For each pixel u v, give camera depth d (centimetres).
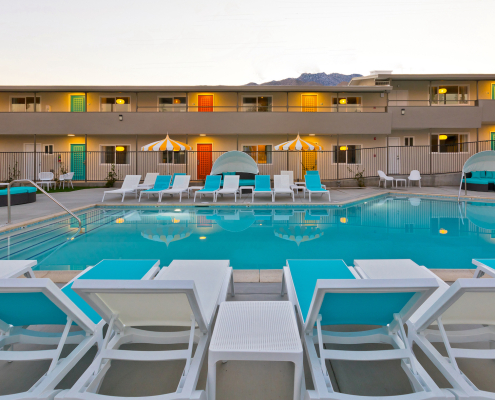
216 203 882
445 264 359
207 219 693
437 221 649
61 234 532
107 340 155
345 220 672
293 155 1753
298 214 764
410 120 1634
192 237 509
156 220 680
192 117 1602
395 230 561
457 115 1625
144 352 149
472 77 1641
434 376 163
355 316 162
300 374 131
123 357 148
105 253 412
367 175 1752
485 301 150
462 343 191
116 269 244
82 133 1592
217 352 131
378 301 149
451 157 1747
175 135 1745
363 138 1758
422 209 830
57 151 1725
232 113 1608
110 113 1591
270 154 1748
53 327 214
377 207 873
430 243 463
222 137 1750
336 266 257
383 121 1608
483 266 236
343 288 131
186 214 770
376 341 170
